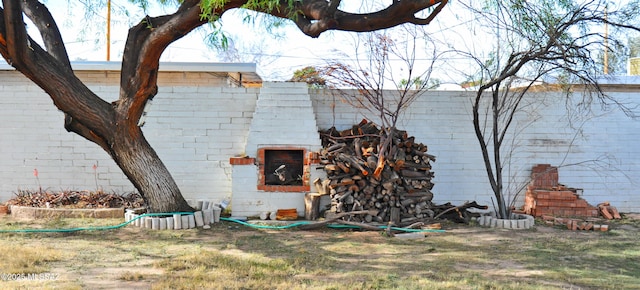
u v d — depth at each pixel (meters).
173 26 8.75
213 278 6.49
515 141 12.16
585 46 9.80
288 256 7.91
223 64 14.80
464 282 6.53
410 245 8.84
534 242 9.21
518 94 12.02
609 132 12.27
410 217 10.38
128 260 7.48
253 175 11.09
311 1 8.41
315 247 8.56
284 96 11.30
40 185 11.80
